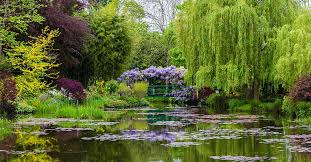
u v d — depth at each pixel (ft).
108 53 114.11
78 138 48.70
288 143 44.91
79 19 94.38
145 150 41.14
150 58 158.30
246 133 52.85
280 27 87.04
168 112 89.10
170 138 48.88
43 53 77.66
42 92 87.30
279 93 94.53
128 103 110.11
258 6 89.40
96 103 97.14
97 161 35.99
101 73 114.62
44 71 83.97
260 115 77.77
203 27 89.92
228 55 86.48
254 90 91.30
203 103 118.62
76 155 38.55
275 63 82.79
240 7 84.94
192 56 94.58
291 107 72.59
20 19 81.71
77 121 67.72
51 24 88.89
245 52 84.69
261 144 44.29
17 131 54.49
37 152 39.93
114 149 41.60
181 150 41.16
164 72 132.26
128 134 52.21
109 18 114.73
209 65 90.22
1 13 80.43
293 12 88.89
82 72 112.06
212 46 86.17
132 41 120.26
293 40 77.20
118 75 121.08
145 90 119.14
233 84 85.10
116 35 115.34
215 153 39.50
